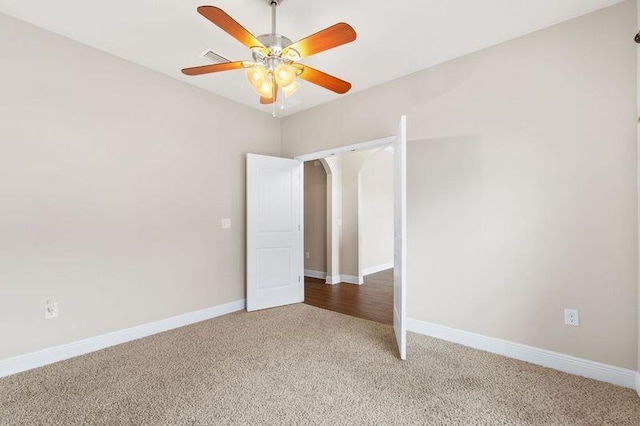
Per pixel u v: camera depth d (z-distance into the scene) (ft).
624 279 6.73
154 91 10.03
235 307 12.37
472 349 8.66
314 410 5.90
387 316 11.79
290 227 13.57
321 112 12.74
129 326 9.36
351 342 9.20
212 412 5.83
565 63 7.43
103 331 8.82
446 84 9.36
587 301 7.14
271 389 6.63
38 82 7.78
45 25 7.73
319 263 19.30
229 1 6.77
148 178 9.86
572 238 7.34
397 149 9.34
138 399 6.26
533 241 7.86
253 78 6.93
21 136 7.52
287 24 7.65
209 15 5.05
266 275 12.84
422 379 7.04
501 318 8.34
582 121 7.22
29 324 7.59
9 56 7.38
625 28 6.73
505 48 8.31
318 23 7.61
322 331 10.13
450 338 9.21
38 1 6.85
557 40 7.54
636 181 6.62
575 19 7.30
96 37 8.25
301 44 5.84
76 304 8.34
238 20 7.47
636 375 6.51
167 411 5.87
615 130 6.84
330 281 17.62
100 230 8.80
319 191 19.24
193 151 11.08
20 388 6.69
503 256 8.30
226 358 8.12
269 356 8.24
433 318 9.60
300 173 13.96
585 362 7.14
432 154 9.61
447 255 9.30
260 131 13.47
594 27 7.07
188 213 10.89
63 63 8.17
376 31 7.88
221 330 10.21
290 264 13.55
